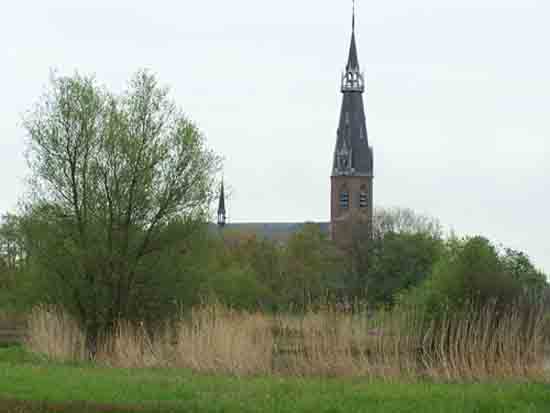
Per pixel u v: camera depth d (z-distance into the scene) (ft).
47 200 153.79
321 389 75.61
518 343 91.35
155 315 151.84
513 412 65.62
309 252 323.78
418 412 65.21
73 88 153.79
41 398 70.79
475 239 141.69
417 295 133.80
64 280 150.71
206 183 157.48
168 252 155.12
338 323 98.07
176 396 71.77
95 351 126.82
